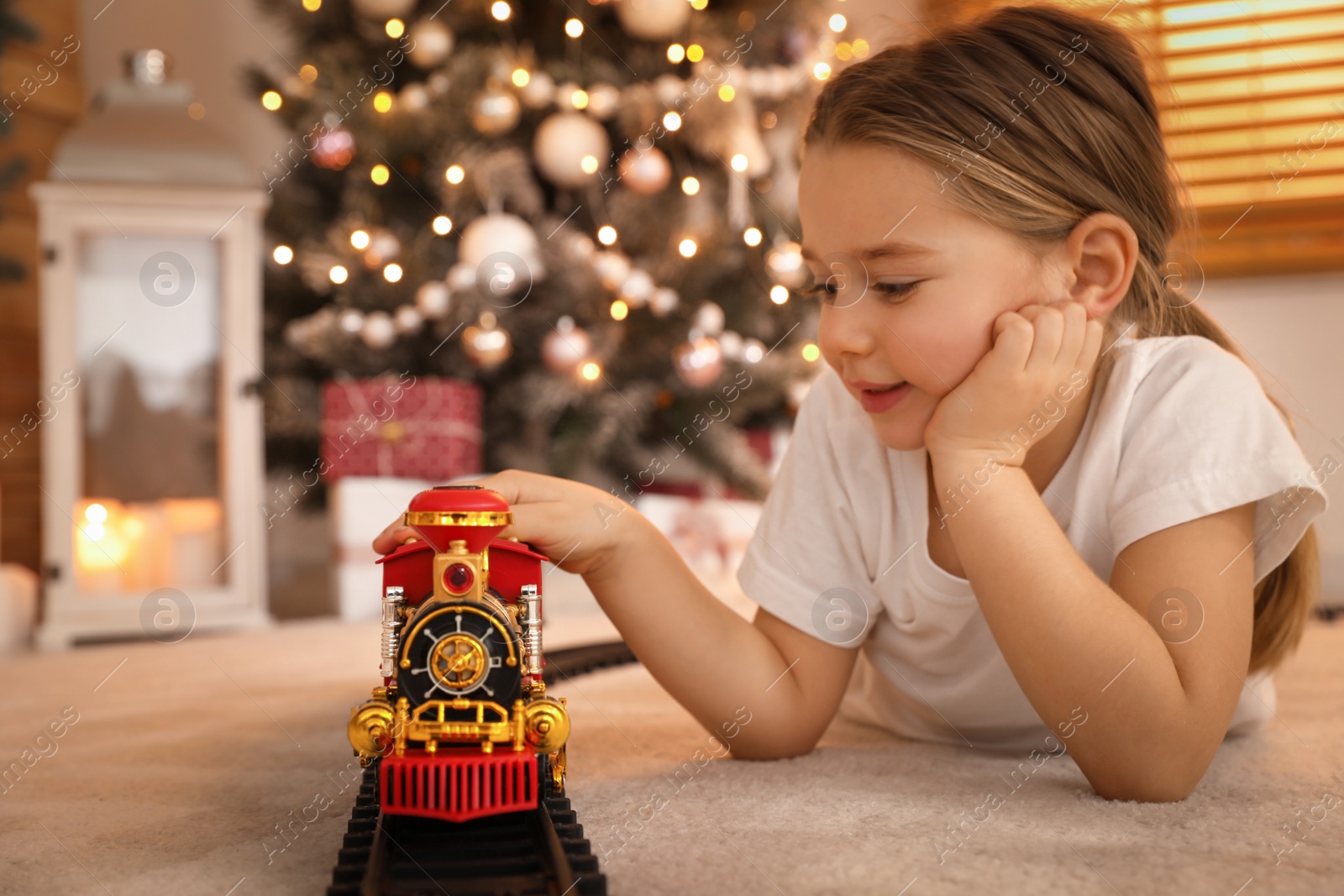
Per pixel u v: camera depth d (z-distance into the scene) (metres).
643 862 0.82
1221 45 2.32
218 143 2.00
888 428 1.01
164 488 1.94
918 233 0.97
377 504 2.12
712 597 1.07
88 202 1.91
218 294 1.96
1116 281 1.00
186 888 0.80
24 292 2.48
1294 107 2.29
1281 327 2.24
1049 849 0.85
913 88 0.99
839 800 0.98
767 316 2.41
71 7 2.79
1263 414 1.01
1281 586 1.09
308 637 1.85
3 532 2.37
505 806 0.77
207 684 1.45
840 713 1.25
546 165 2.22
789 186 2.59
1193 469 0.99
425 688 0.80
